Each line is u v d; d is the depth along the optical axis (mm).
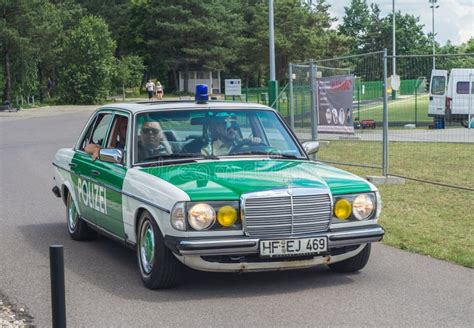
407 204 11070
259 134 7707
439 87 26203
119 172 7312
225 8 79125
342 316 5828
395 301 6242
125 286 6785
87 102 59969
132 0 83812
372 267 7461
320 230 6398
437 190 12461
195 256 6137
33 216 10711
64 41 61406
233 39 77250
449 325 5602
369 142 20719
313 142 8000
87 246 8633
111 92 70375
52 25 59094
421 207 10789
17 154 20609
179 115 7559
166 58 79562
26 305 6258
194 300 6297
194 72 80625
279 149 7637
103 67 60312
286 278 7023
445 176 14234
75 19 71000
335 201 6457
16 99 56750
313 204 6340
